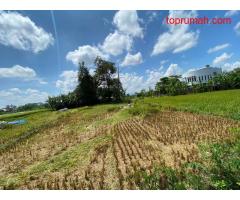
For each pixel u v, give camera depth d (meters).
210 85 68.31
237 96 27.48
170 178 5.75
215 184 5.21
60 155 9.26
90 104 55.00
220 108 17.59
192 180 5.54
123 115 21.36
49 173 7.34
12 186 6.59
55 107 54.22
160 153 8.00
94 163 7.70
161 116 17.47
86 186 6.01
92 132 13.77
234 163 5.92
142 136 10.97
